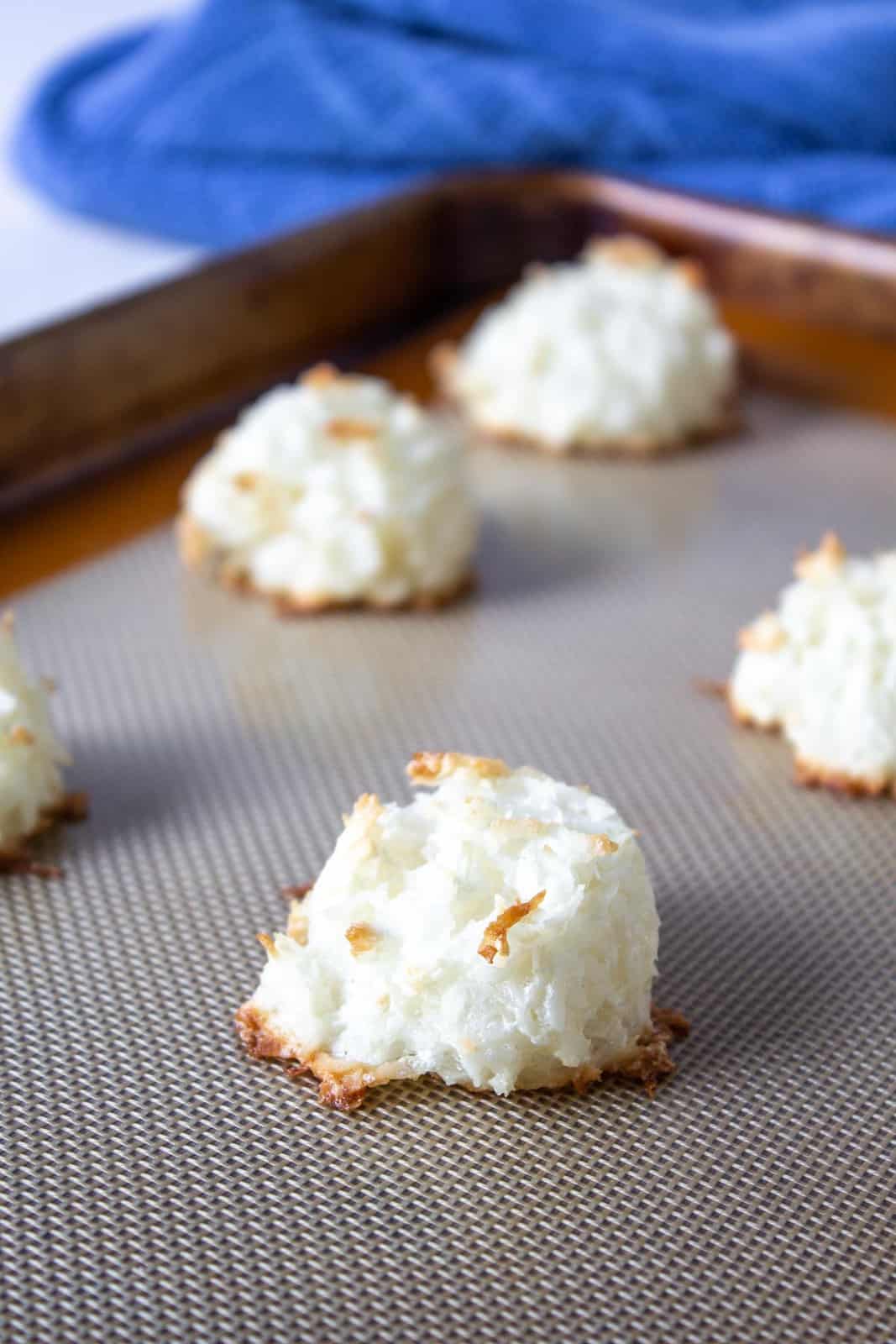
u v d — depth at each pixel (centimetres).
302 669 41
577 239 54
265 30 55
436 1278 30
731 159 55
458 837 33
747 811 38
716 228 52
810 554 42
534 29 55
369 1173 31
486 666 42
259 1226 31
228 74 55
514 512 46
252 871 36
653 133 55
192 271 48
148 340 48
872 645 39
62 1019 34
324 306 52
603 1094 33
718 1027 34
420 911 32
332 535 43
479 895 33
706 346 49
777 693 40
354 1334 30
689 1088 33
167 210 54
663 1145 32
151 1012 34
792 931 36
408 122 55
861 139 55
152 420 48
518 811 33
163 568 44
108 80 57
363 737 40
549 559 45
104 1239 31
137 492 47
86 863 36
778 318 54
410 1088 33
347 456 43
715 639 42
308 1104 32
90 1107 32
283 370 51
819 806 38
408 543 43
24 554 45
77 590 43
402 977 32
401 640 42
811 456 48
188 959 35
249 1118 32
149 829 37
